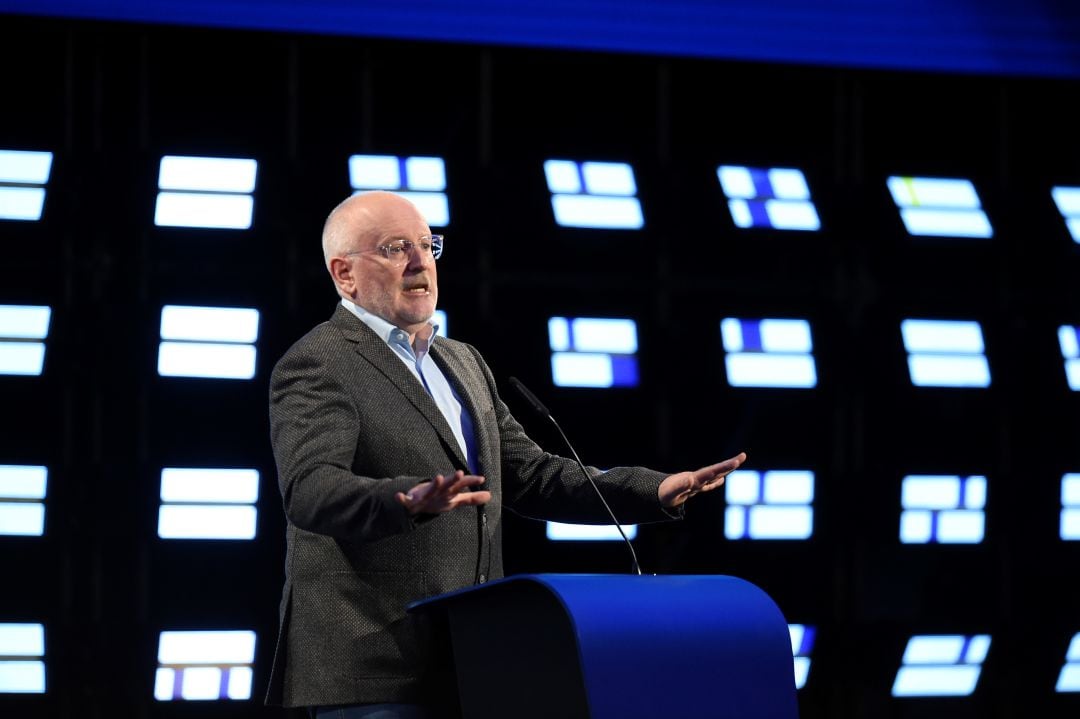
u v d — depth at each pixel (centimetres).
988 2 1478
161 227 1288
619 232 1394
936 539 1421
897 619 1409
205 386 1280
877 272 1443
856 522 1409
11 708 1227
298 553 606
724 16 1427
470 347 706
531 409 1344
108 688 1242
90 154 1290
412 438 600
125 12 1295
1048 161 1498
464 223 1360
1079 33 1486
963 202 1480
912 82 1472
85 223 1277
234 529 1274
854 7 1456
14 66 1287
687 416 1382
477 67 1386
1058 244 1472
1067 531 1441
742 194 1435
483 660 547
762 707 511
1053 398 1448
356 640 584
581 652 475
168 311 1284
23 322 1259
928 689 1412
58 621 1238
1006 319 1461
